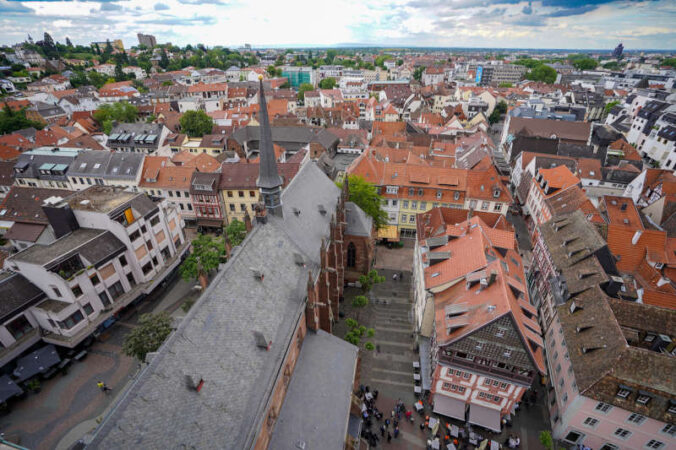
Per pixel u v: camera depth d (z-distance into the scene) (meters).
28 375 44.66
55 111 172.88
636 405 34.88
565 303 48.19
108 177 84.25
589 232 55.19
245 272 34.47
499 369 38.31
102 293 53.75
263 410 27.47
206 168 91.12
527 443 40.84
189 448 22.33
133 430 20.66
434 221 61.19
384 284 65.81
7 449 25.77
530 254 77.12
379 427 41.94
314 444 32.41
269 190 42.28
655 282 56.28
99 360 49.72
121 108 159.12
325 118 167.00
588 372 37.69
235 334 29.64
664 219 74.56
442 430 41.88
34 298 48.34
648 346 42.19
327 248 50.25
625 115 166.38
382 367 49.38
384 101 198.00
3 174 92.75
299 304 38.75
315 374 38.59
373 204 70.75
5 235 67.69
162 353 23.98
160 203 64.00
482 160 86.31
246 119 146.25
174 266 66.38
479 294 41.09
